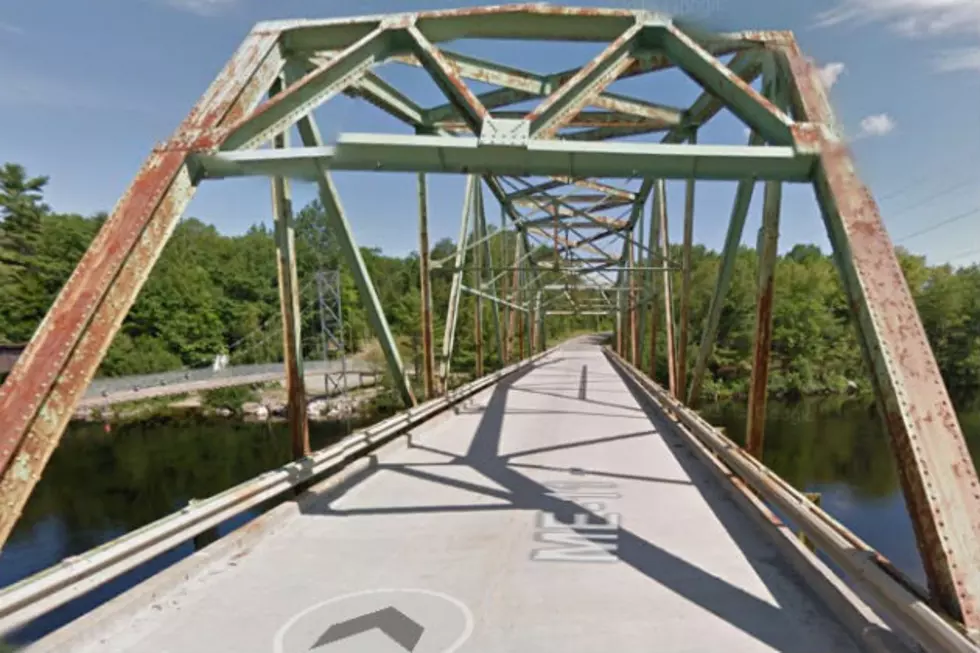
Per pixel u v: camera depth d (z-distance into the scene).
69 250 45.41
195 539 4.13
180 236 62.69
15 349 32.94
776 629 2.94
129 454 28.56
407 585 3.51
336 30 4.46
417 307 52.06
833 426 31.44
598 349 41.84
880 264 2.94
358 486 5.73
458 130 9.43
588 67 3.97
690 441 7.27
